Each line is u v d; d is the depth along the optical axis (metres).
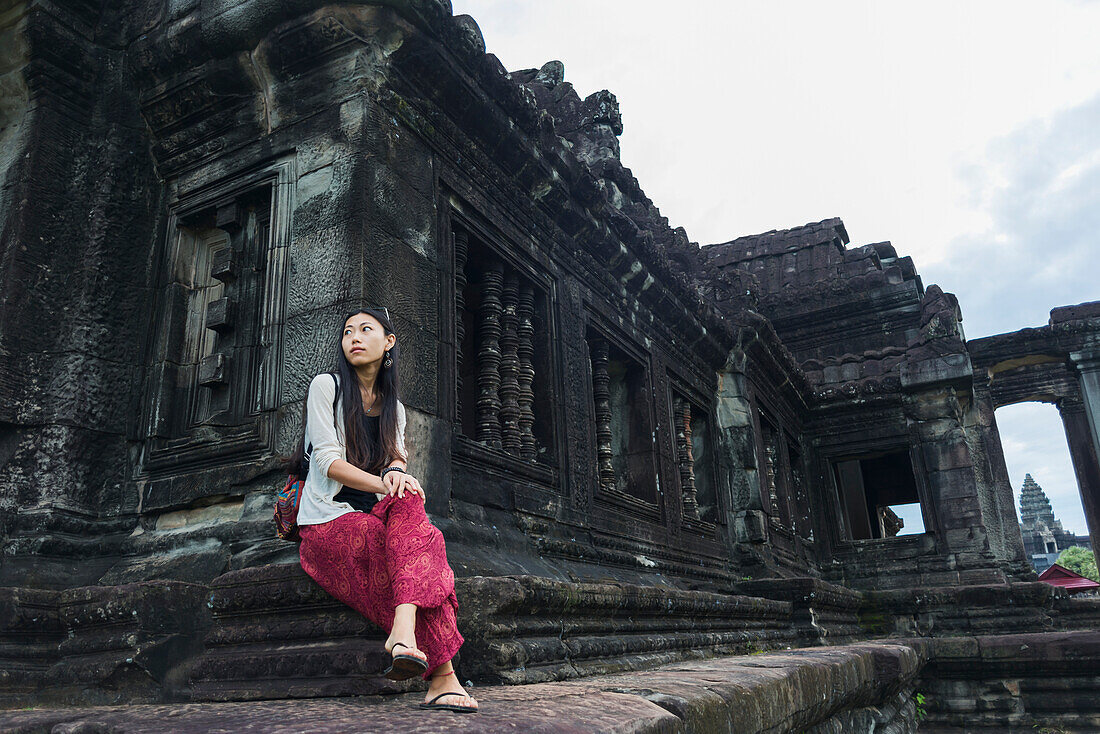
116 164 4.79
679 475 7.60
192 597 3.29
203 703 2.44
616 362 7.13
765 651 5.43
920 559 10.92
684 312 7.92
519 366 5.30
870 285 13.05
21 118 4.74
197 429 4.26
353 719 1.70
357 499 2.48
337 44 4.21
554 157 5.63
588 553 5.29
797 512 11.30
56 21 4.75
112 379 4.44
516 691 2.30
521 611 2.89
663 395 7.52
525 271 5.50
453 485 4.20
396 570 2.16
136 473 4.31
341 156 4.07
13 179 4.53
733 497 8.77
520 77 9.26
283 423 3.75
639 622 3.95
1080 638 6.16
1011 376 16.61
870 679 4.20
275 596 2.77
